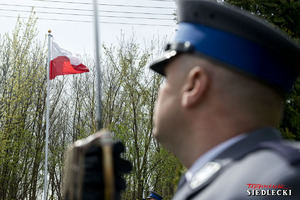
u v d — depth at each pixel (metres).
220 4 1.05
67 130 31.23
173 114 1.09
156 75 24.12
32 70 26.92
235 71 1.02
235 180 0.85
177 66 1.10
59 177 29.61
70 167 1.05
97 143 1.04
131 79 24.34
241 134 1.01
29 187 28.98
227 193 0.85
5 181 25.67
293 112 3.94
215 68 1.03
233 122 1.01
